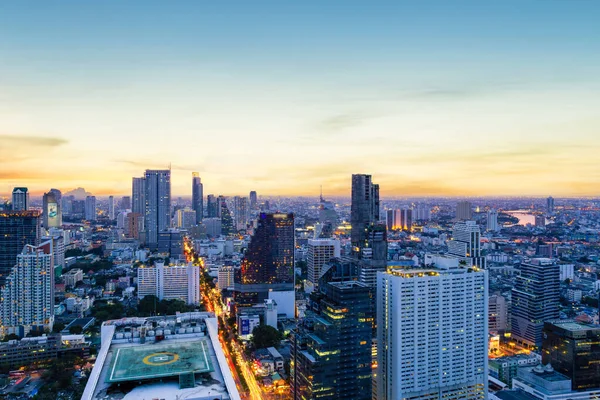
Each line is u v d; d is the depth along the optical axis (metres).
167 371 191.38
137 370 191.75
